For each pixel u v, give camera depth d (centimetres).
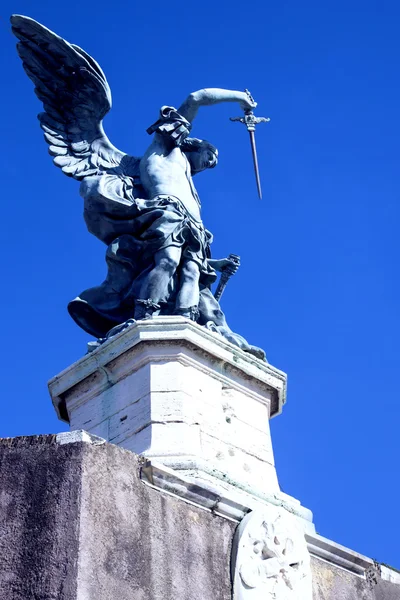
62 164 1680
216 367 1516
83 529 1196
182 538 1281
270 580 1319
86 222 1644
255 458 1484
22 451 1258
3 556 1180
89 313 1623
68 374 1538
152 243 1589
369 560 1482
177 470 1355
